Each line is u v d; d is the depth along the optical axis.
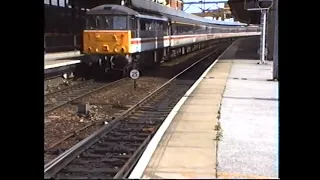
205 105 13.66
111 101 15.85
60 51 28.86
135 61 24.36
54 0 27.86
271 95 15.94
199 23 48.75
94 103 15.30
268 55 35.34
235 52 46.22
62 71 20.98
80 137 10.32
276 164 7.33
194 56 44.66
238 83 19.70
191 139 9.09
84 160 8.30
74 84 20.55
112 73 24.52
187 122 10.91
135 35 23.52
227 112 12.41
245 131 9.91
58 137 10.29
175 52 39.88
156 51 30.75
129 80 22.59
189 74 26.36
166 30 33.41
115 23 22.64
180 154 7.95
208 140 9.03
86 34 22.92
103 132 10.39
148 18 26.80
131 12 22.81
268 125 10.59
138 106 14.34
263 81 20.56
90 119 12.62
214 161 7.53
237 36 85.25
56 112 13.48
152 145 8.57
